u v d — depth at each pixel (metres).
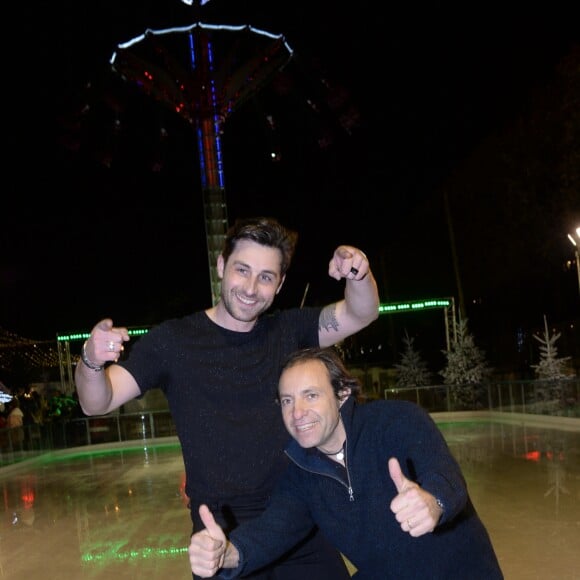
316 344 2.49
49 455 15.35
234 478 2.20
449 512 1.69
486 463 8.92
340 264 2.28
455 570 1.91
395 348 28.23
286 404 1.99
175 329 2.32
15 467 13.38
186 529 6.43
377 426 1.96
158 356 2.28
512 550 4.77
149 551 5.66
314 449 2.01
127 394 2.26
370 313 2.40
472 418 16.20
